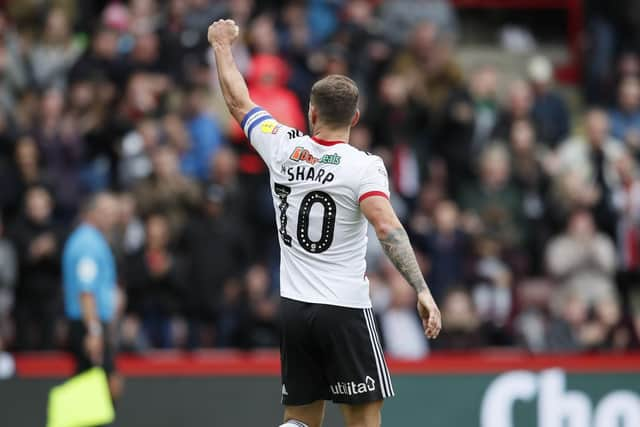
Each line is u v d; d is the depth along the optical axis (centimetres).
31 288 4484
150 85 5009
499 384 3647
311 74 5116
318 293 2295
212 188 4606
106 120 4938
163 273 4391
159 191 4594
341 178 2266
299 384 2350
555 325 4525
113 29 5200
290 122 4900
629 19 6128
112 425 3584
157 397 3597
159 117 5000
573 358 3672
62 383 3612
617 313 4566
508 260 4797
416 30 5394
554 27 6750
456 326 4397
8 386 3588
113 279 3816
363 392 2298
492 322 4578
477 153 5138
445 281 4644
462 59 6444
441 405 3622
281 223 2338
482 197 4975
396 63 5341
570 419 3653
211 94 5128
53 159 4772
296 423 2364
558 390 3656
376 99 5131
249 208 4834
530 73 5756
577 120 6256
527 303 4738
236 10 5228
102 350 3622
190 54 5150
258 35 5047
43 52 5259
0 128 4794
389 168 4962
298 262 2320
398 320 4388
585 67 6116
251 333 4362
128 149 4781
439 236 4691
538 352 4356
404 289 4409
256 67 4934
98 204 3819
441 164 5100
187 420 3588
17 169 4709
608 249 4884
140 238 4469
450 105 5141
